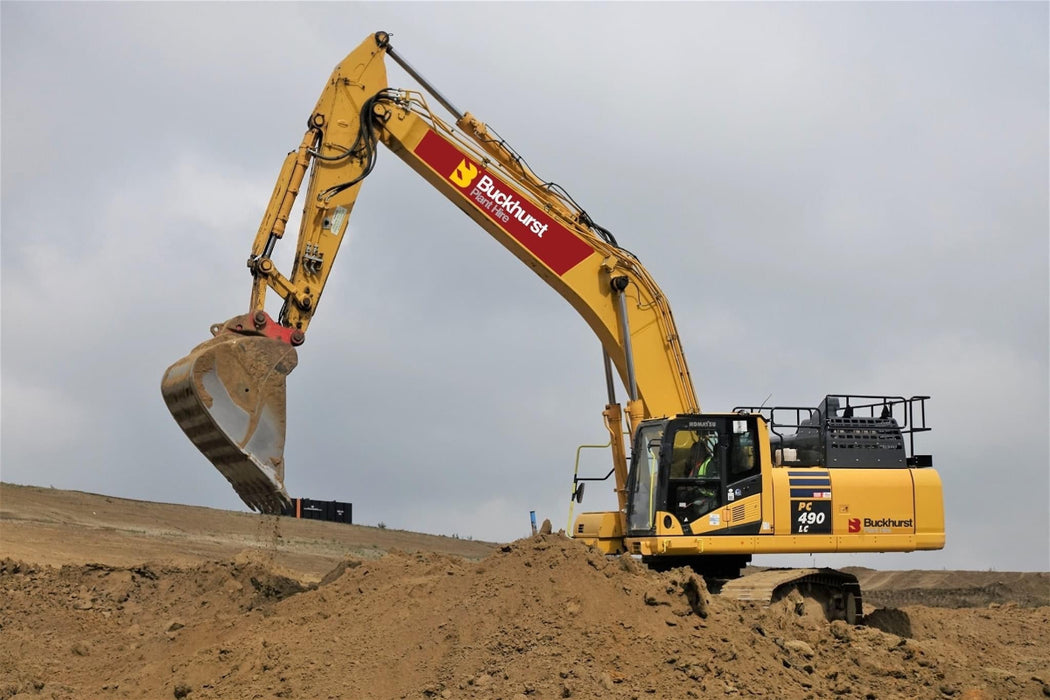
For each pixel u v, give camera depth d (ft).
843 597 57.16
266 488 49.52
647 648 40.78
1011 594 102.83
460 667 39.99
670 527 53.47
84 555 88.79
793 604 53.26
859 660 46.06
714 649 41.37
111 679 46.98
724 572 56.49
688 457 54.49
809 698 40.24
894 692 43.78
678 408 58.70
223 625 49.42
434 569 48.70
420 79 58.08
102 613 58.70
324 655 42.09
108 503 128.26
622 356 59.06
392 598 45.70
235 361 49.11
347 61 56.85
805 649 44.86
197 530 121.49
